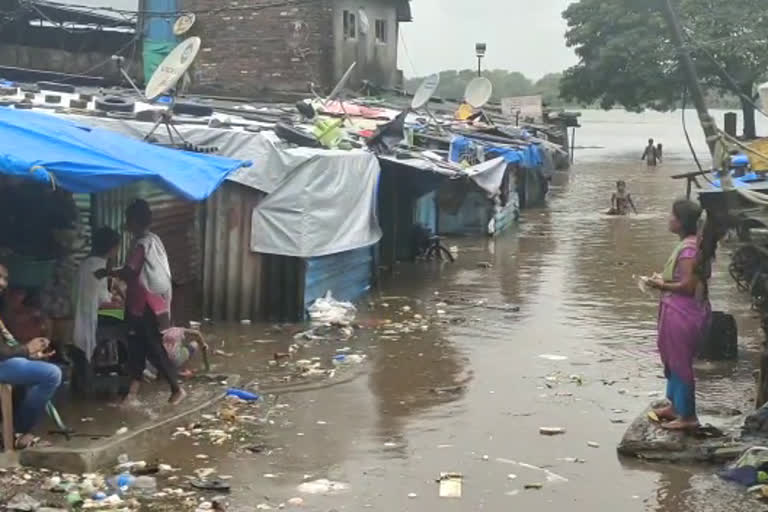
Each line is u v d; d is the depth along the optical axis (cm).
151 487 635
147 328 810
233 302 1212
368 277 1508
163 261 819
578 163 5147
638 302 1399
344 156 1266
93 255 840
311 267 1255
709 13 3916
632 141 8050
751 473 662
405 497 631
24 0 2616
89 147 782
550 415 828
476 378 957
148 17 2802
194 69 2773
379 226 1590
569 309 1345
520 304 1388
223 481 650
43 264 874
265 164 1174
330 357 1042
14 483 634
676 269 742
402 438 759
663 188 3603
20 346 682
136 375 827
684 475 677
